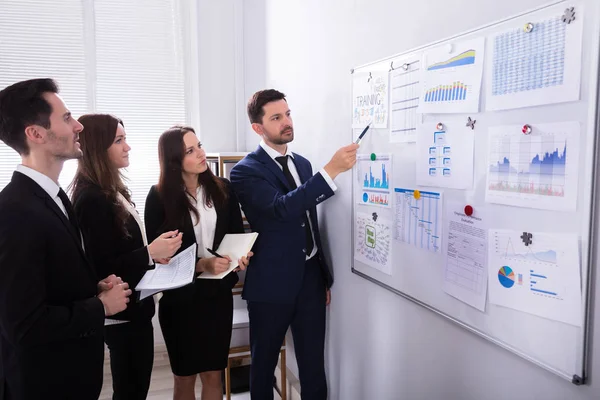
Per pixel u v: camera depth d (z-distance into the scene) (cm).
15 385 121
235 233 213
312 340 211
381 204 167
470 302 123
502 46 107
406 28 146
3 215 116
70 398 129
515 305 108
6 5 300
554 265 97
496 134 111
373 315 180
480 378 123
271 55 283
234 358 259
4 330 115
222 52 331
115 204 169
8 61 303
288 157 208
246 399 265
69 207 138
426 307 143
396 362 165
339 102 195
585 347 92
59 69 313
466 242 123
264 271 198
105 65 322
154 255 170
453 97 124
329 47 202
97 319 128
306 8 225
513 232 107
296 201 172
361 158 179
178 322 199
